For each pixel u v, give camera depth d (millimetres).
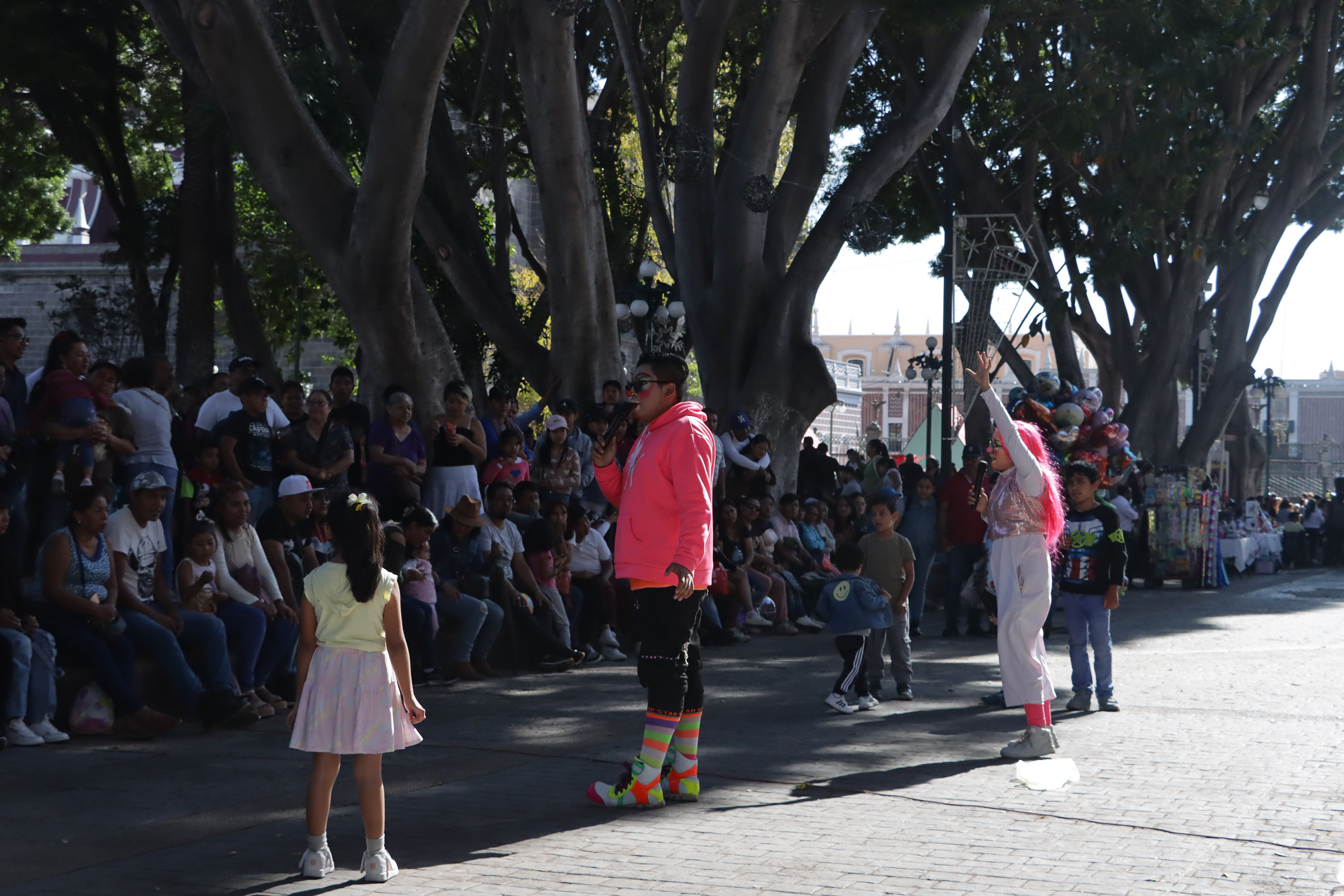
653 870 4965
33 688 7688
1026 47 22875
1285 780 6621
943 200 24406
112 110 23266
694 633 6254
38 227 28828
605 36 21469
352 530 4961
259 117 12500
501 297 18438
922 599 14430
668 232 18516
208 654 8359
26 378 11031
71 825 5770
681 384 6312
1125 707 9070
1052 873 4914
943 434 19141
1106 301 26297
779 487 17188
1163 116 21922
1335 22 25047
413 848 5355
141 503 8320
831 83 17875
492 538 11039
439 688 10023
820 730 8258
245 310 23141
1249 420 35062
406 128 11938
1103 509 8984
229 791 6484
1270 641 13492
